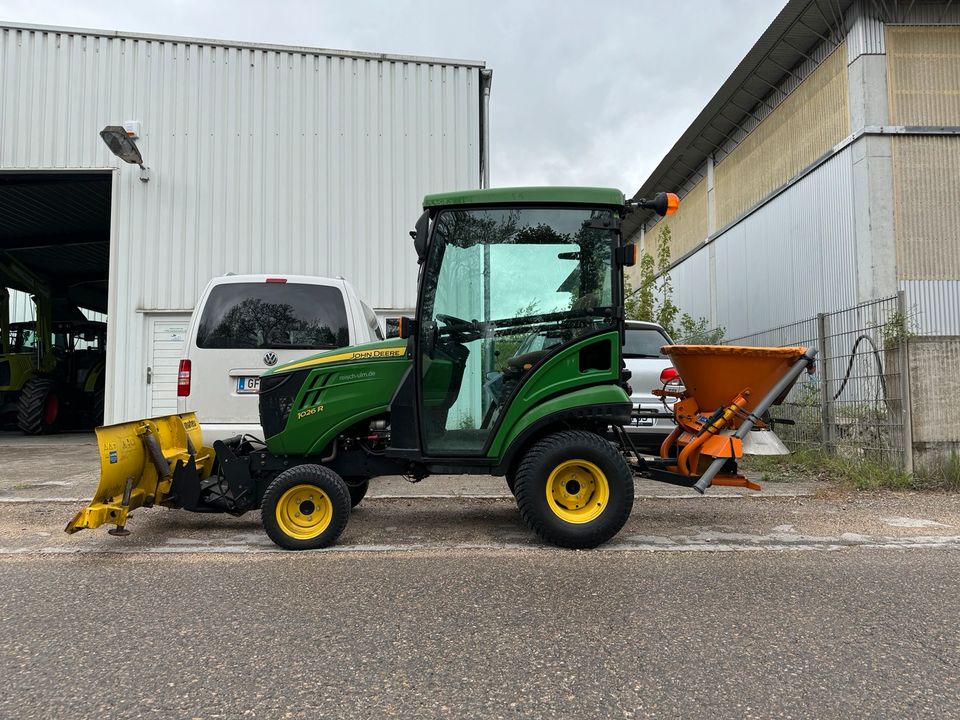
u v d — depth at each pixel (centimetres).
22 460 964
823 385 830
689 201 2002
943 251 1055
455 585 379
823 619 325
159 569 414
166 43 1105
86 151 1094
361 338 630
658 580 387
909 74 1079
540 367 461
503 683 257
